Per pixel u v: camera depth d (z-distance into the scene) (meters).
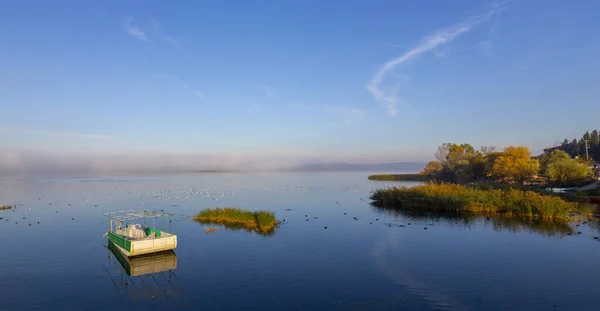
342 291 28.34
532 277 30.95
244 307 25.69
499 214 63.19
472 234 47.72
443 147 164.62
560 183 103.75
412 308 25.11
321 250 40.66
